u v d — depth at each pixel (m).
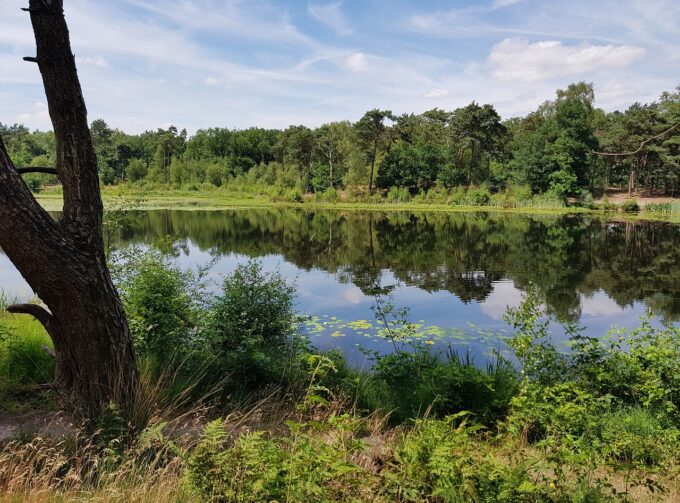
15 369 6.21
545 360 6.88
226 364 6.73
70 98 4.48
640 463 4.05
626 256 23.12
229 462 3.11
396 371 7.19
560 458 3.56
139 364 6.02
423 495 3.15
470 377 6.40
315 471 2.93
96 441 4.23
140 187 85.00
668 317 12.42
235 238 30.34
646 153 55.16
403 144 76.81
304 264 20.88
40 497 3.28
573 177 58.25
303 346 7.70
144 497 3.18
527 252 24.70
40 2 4.33
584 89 64.94
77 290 4.51
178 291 7.87
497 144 75.06
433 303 13.97
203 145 112.56
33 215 4.28
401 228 37.81
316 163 84.75
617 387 6.65
